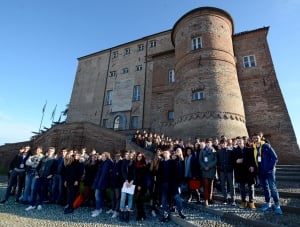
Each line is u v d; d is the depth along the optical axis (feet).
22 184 30.40
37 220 20.77
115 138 58.49
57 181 29.30
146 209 26.23
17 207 26.45
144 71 91.76
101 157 28.04
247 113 63.46
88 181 27.55
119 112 90.07
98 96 100.01
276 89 61.82
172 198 23.88
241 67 69.26
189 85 60.03
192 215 20.71
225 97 55.42
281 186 29.50
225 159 24.41
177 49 70.08
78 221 20.75
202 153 25.30
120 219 21.35
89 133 60.95
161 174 23.40
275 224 15.46
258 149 22.09
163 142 43.45
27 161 29.53
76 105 105.09
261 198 24.81
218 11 66.18
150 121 77.71
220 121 52.21
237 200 23.91
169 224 19.81
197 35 64.59
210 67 58.95
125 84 94.22
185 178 26.23
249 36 71.51
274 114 59.88
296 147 54.49
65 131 63.62
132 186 22.15
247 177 22.18
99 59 109.70
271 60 65.41
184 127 56.08
